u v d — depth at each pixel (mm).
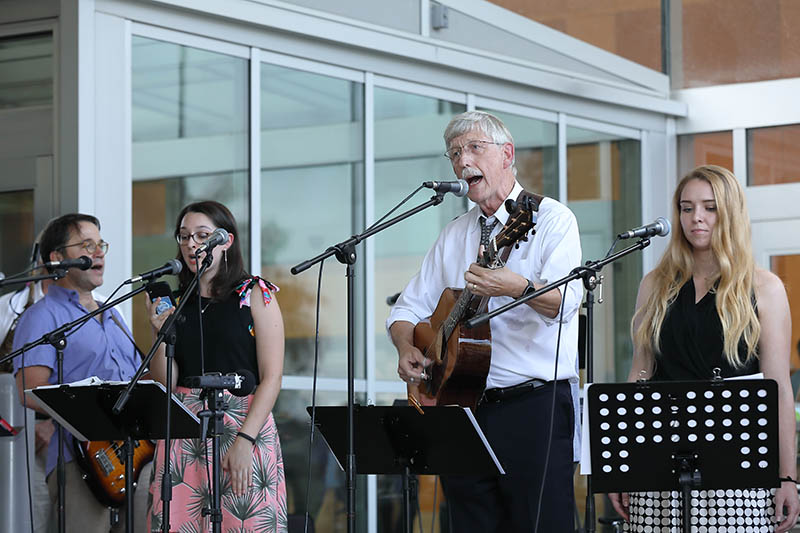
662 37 8664
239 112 6152
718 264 3998
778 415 3496
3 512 4125
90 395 3904
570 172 7844
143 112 5727
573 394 4000
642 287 4223
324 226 6504
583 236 7922
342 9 6555
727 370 3908
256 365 4141
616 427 3525
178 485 4043
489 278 3652
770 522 3893
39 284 4898
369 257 6695
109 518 4707
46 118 5641
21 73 5730
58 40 5578
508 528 3941
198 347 4094
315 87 6492
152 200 5742
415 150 6969
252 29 6160
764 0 8383
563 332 3939
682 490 3559
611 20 8305
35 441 4633
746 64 8438
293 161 6375
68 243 4746
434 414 3564
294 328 6340
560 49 7848
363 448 3855
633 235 3727
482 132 4023
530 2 7711
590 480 3584
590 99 7914
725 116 8438
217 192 6039
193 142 5934
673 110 8453
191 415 3797
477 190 4043
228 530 3982
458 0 7188
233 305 4117
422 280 4348
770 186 8281
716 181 3977
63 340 4133
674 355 4023
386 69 6789
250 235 6152
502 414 3914
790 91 8211
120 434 4055
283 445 6207
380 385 6719
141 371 3740
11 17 5676
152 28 5762
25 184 5668
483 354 3826
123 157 5609
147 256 5703
